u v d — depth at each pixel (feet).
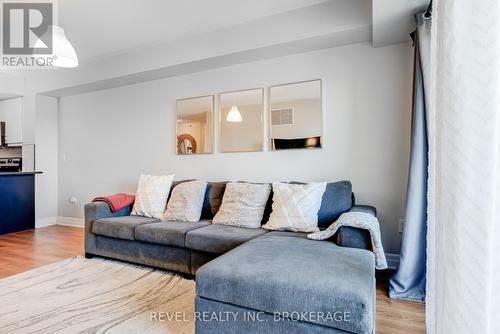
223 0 8.22
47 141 15.25
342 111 9.25
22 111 15.30
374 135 8.87
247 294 4.51
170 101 12.30
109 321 5.82
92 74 12.92
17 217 13.84
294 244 6.24
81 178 14.93
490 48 1.86
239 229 8.18
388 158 8.71
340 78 9.27
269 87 10.28
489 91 1.86
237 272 4.75
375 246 5.93
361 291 4.09
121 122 13.61
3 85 14.39
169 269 8.39
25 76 14.92
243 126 10.72
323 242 6.47
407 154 8.50
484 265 1.84
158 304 6.55
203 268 4.97
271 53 9.78
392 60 8.65
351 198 8.29
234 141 10.88
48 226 15.05
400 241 8.57
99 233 9.45
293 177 9.93
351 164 9.15
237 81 10.83
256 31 9.34
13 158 16.15
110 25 9.57
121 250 9.15
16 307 6.39
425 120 6.79
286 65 10.00
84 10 8.59
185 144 11.89
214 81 11.28
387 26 7.55
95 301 6.68
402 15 7.00
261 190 8.85
